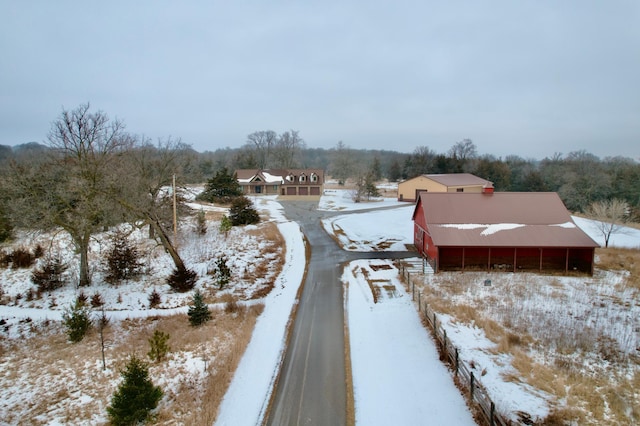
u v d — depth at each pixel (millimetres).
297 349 16562
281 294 23328
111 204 24891
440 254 27922
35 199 23859
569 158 108438
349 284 24984
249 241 35812
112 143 26656
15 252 30516
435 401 12562
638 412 11281
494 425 10508
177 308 21688
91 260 30438
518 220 28578
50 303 22859
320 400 12930
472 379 12250
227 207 55594
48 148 25906
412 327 18156
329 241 37312
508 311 19266
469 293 22078
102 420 12141
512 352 15008
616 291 22859
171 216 31109
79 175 24047
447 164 88062
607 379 13289
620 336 16781
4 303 23125
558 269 27609
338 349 16500
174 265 28984
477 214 29234
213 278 26234
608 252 32125
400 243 36656
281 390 13570
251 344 16953
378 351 16156
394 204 62938
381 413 12164
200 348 16500
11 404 13258
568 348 15430
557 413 11180
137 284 25500
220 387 13422
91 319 19922
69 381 14570
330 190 87125
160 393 12156
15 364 16078
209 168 98375
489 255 27219
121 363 15648
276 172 79375
